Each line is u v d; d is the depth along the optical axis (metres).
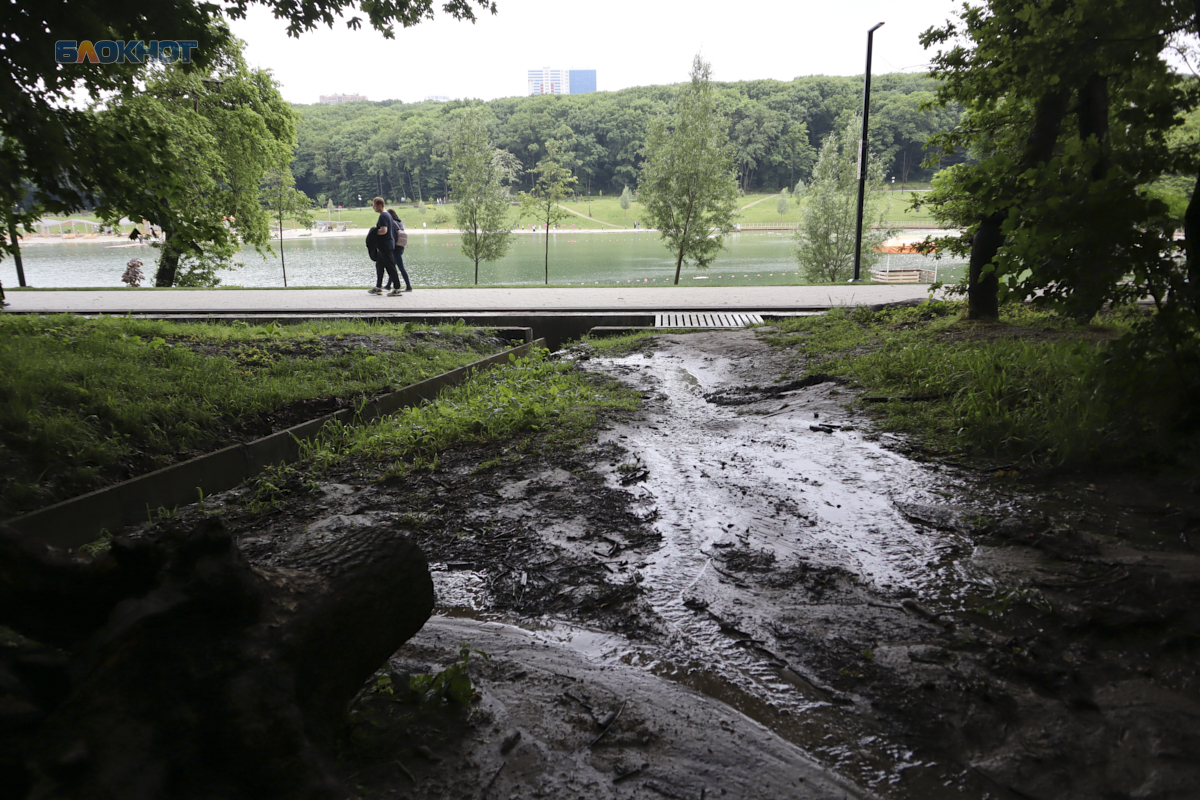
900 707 2.85
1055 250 5.24
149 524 5.11
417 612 2.79
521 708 2.92
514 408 7.46
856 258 21.84
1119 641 3.17
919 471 5.48
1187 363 5.01
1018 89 8.56
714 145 31.64
